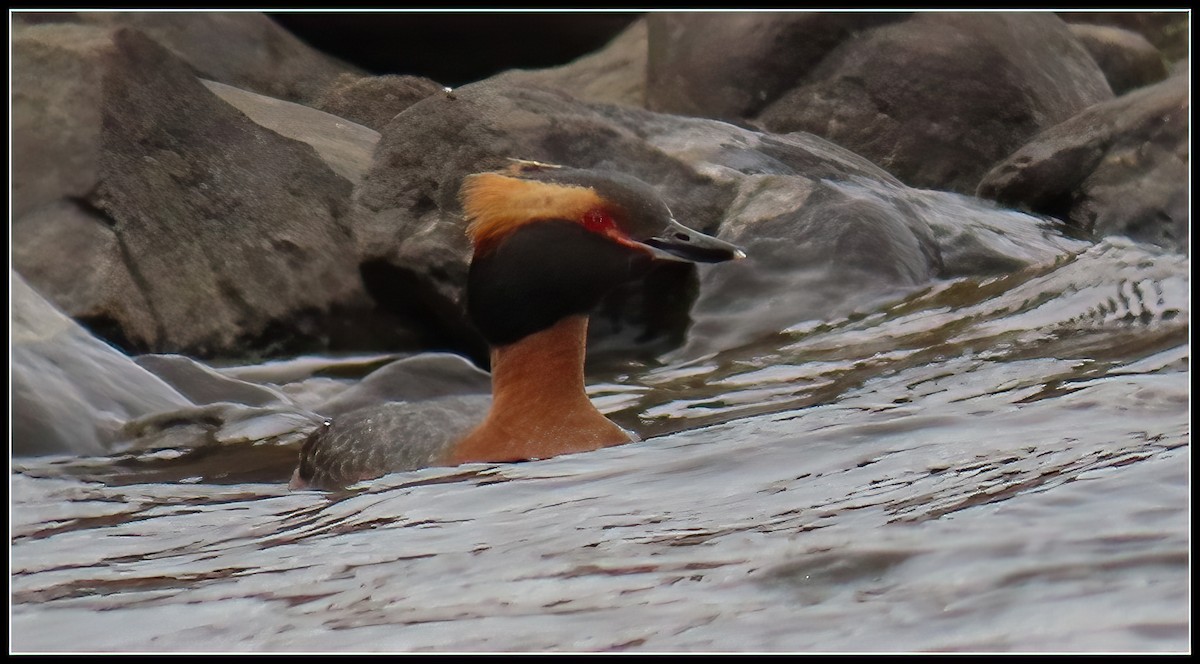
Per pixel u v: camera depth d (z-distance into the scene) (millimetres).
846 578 5203
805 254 16953
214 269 16984
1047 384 9680
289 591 5949
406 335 17297
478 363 17109
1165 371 9711
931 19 23875
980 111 23141
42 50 17312
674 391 13250
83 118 17031
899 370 12352
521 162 9891
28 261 16391
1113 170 20688
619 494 7203
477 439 9477
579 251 9430
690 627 4926
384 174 17531
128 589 6262
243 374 16125
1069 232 20328
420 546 6488
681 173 18172
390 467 9500
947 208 19750
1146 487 5801
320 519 7602
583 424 9453
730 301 16531
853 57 23781
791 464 7406
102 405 12070
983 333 13461
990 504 5832
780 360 14375
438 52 26641
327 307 17109
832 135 23469
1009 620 4648
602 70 26672
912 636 4625
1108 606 4648
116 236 16734
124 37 17672
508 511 7078
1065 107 23781
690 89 24516
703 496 6926
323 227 17484
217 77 23016
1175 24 28812
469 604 5465
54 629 5715
